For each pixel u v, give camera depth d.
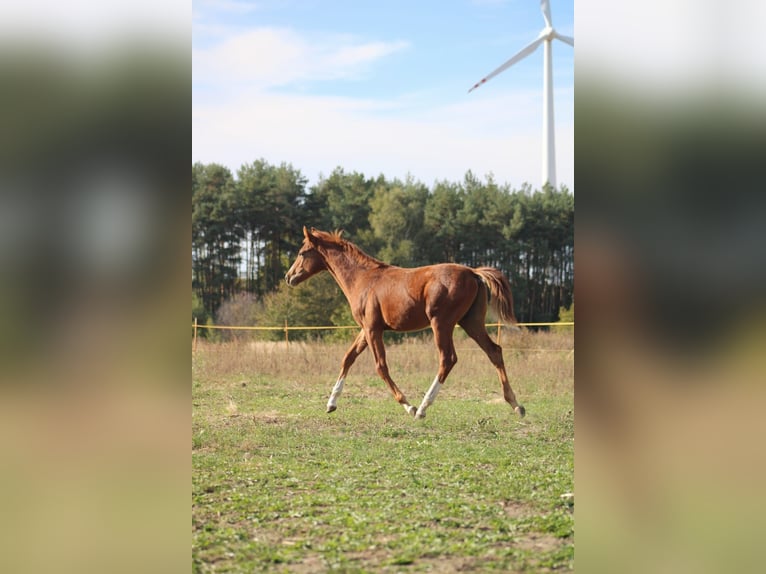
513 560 3.43
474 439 6.67
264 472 5.44
